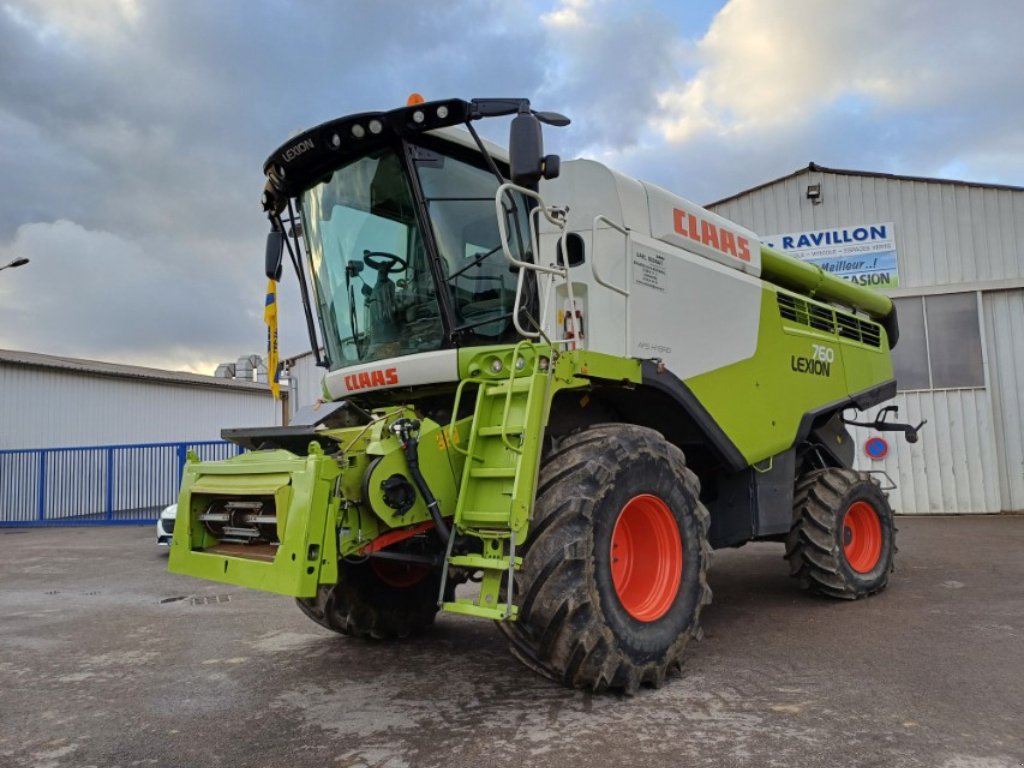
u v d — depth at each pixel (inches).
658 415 196.1
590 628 141.3
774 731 132.2
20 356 858.1
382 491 144.0
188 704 159.9
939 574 287.6
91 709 159.0
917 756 121.0
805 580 242.1
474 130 163.6
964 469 530.9
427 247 172.6
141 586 329.4
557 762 121.6
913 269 557.3
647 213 200.1
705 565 169.9
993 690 152.1
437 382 174.1
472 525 147.6
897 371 553.6
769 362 231.6
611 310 189.0
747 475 221.9
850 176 576.1
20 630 241.8
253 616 251.3
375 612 200.5
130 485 721.6
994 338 535.5
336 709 152.6
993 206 539.5
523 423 145.2
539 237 185.0
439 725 140.7
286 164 185.5
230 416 1083.3
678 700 149.5
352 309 191.8
